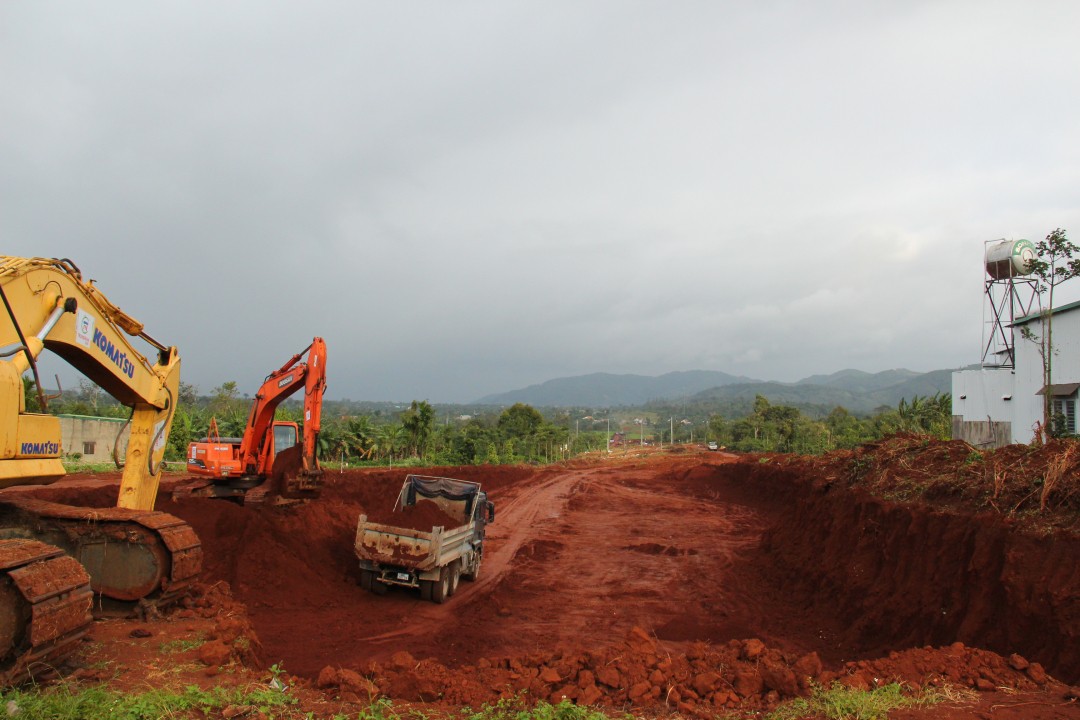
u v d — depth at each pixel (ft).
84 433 111.34
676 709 20.56
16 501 29.32
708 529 75.56
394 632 35.76
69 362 27.78
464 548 46.06
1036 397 85.61
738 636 38.22
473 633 36.35
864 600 38.27
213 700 18.94
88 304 26.86
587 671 22.67
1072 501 29.96
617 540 68.64
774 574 51.80
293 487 48.83
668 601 45.60
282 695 20.15
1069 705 19.56
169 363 33.04
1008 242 96.17
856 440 189.26
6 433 20.83
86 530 28.25
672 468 154.10
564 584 49.90
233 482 51.98
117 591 27.99
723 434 296.71
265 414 51.90
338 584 43.16
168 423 33.47
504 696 21.15
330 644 33.17
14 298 22.31
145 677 21.15
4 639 18.47
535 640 36.37
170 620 28.02
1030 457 35.88
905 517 38.78
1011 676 22.18
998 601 28.99
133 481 31.53
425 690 21.88
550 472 143.74
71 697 17.78
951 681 21.83
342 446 164.66
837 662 33.58
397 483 98.53
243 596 38.24
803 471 89.40
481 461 178.29
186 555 29.04
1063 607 25.76
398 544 40.78
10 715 16.35
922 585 34.19
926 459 45.44
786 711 19.81
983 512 33.27
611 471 151.84
